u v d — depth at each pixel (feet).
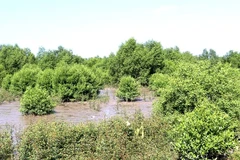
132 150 40.78
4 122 75.15
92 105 107.86
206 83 52.31
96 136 41.98
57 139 38.78
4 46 235.20
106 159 37.47
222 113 41.01
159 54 190.80
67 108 101.40
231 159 38.40
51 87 122.42
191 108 51.67
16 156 38.73
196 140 36.42
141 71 187.32
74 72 120.16
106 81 193.36
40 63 217.77
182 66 56.80
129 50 192.03
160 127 47.83
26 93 88.38
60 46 247.50
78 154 38.70
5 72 182.29
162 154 39.17
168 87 54.70
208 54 251.80
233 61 210.38
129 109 97.81
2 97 123.85
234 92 52.95
